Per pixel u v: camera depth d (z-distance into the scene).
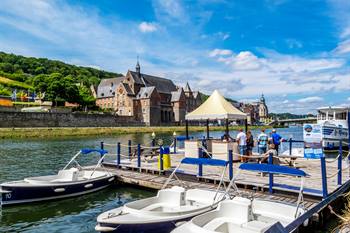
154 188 14.28
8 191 12.21
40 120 70.25
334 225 10.40
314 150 20.14
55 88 93.81
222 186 13.07
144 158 21.05
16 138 56.84
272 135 18.47
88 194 14.42
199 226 7.70
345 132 34.12
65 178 14.31
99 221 8.22
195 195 10.91
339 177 12.95
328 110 35.38
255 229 7.74
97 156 31.38
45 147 40.22
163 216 8.70
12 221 11.12
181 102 138.00
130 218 8.45
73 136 66.00
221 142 17.97
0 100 78.94
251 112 183.00
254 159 17.78
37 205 12.77
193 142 19.05
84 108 104.06
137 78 127.75
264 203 9.50
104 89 136.12
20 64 169.25
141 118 119.81
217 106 19.58
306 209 9.67
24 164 25.52
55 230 10.34
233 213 8.54
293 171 9.72
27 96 97.12
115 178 15.92
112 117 93.44
